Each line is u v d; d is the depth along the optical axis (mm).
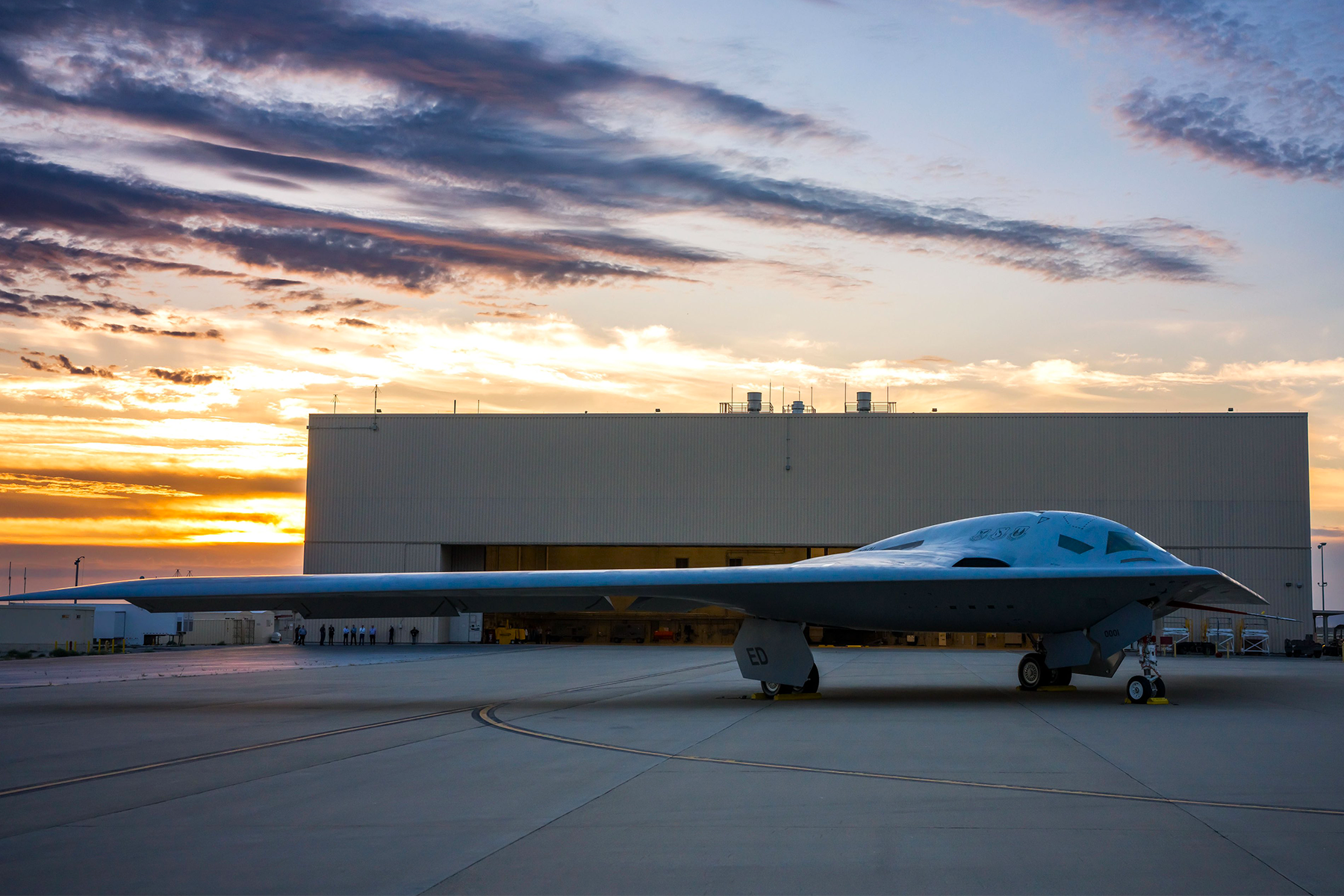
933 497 56125
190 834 8172
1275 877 6680
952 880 6633
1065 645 20656
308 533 61000
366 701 20438
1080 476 55219
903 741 13352
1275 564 53344
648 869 6941
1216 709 17625
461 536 59750
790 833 7980
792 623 20531
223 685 25516
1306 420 54000
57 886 6742
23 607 47156
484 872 6906
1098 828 8062
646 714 17312
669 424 58719
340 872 6953
